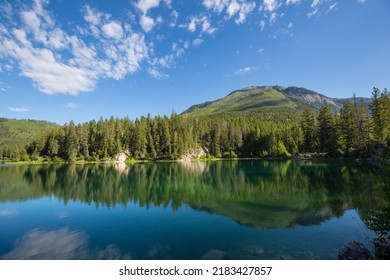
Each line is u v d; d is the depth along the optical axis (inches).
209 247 630.5
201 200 1195.9
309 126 3818.9
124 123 6156.5
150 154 5280.5
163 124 5689.0
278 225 780.6
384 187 480.4
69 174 2625.5
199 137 6092.5
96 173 2699.3
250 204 1075.3
